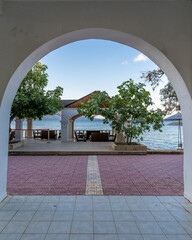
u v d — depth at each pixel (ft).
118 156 24.39
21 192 11.60
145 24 9.40
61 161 21.39
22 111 27.48
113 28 9.34
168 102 20.21
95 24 9.34
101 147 29.40
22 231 7.33
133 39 9.89
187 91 9.39
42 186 12.82
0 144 9.92
